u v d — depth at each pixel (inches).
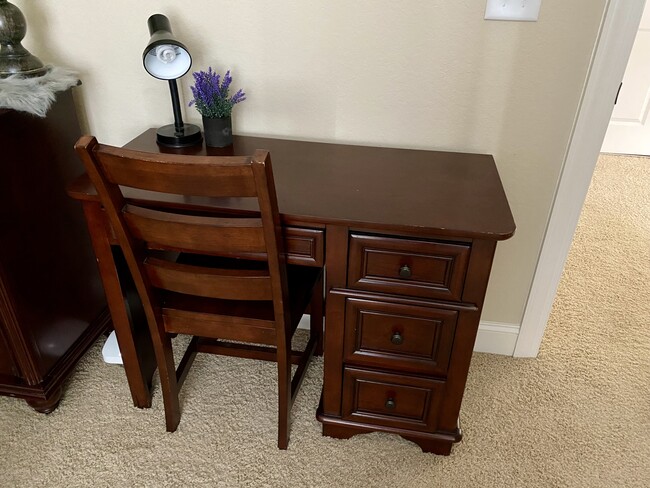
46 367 60.2
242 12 55.7
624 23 49.6
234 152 56.5
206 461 56.3
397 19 53.5
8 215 52.1
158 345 53.9
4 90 50.4
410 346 50.8
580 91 54.2
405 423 56.3
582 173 57.7
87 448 57.5
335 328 51.1
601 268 92.0
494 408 63.1
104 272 53.0
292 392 58.1
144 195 48.1
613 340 74.9
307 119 60.8
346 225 44.1
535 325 68.6
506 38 52.8
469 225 42.9
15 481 53.9
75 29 59.5
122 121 65.0
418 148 60.3
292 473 55.2
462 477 55.0
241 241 44.1
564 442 59.1
